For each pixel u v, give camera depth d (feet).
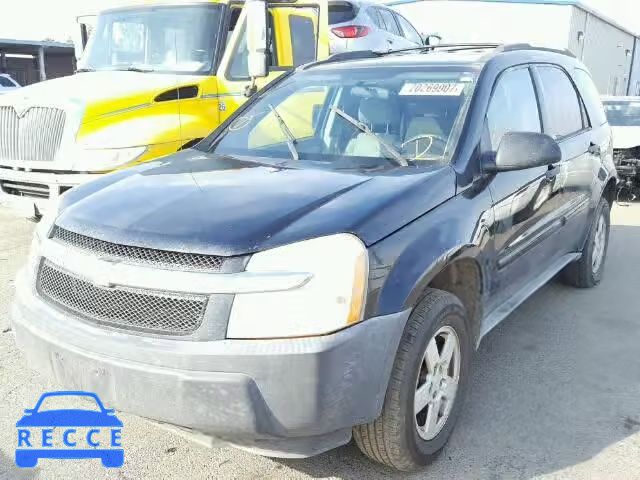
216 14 22.03
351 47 34.09
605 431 11.25
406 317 8.79
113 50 23.48
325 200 9.32
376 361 8.46
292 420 8.05
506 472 10.05
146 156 18.86
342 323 8.14
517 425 11.43
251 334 7.97
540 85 14.70
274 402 7.97
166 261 8.38
